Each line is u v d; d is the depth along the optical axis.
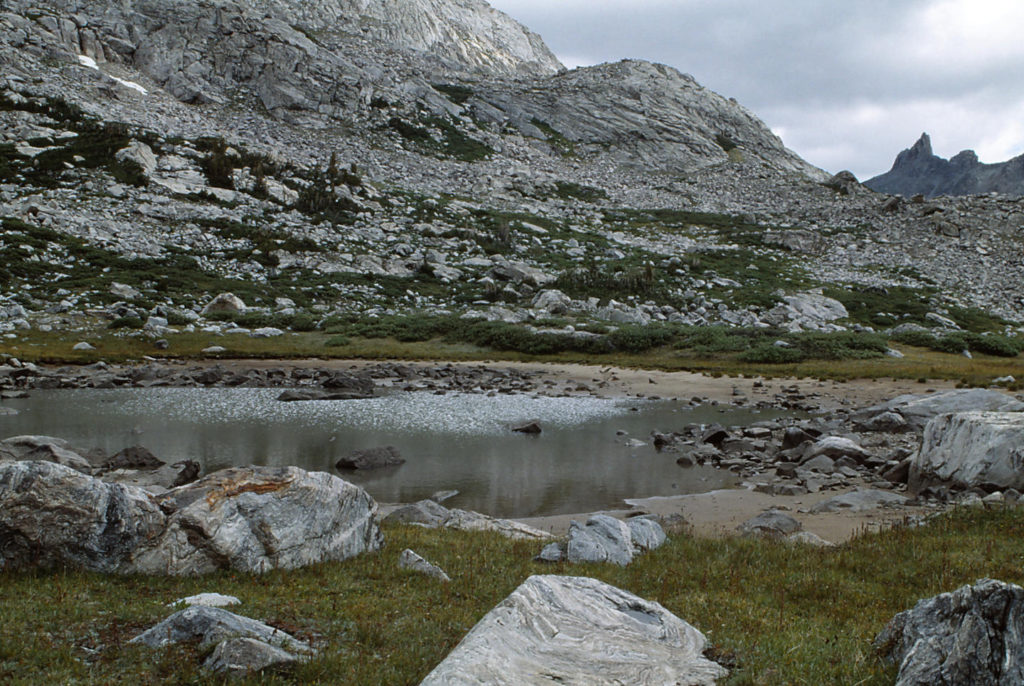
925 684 6.08
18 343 53.44
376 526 12.19
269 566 10.24
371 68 164.25
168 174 97.56
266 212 95.81
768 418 36.06
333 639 7.86
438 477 23.69
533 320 71.44
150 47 140.88
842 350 58.12
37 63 120.38
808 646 7.59
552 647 6.77
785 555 12.19
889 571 10.91
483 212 114.00
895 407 33.38
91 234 78.75
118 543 9.72
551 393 44.62
